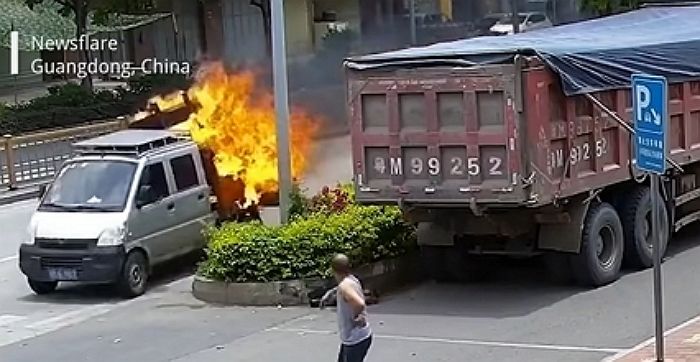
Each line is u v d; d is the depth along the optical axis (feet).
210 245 55.01
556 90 48.91
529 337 44.19
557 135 48.85
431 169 49.21
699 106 59.47
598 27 64.28
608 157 52.44
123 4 137.49
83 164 61.16
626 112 53.47
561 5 131.85
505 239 52.75
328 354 43.80
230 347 46.06
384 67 49.60
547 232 51.49
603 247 53.01
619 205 54.85
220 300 53.78
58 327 52.85
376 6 142.00
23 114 120.88
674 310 46.85
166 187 61.26
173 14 143.84
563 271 52.47
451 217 51.98
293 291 52.19
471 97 47.98
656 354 38.50
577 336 43.88
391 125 49.80
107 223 58.08
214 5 142.20
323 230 52.90
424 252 54.54
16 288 62.08
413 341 44.75
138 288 58.85
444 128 48.75
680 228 62.28
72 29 139.54
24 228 80.23
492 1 139.23
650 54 54.90
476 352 42.52
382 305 51.42
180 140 64.23
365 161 50.65
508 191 47.62
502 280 55.16
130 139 62.28
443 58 48.39
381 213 54.90
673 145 57.62
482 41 54.90
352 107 50.62
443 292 53.36
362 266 53.31
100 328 51.83
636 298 49.52
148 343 48.11
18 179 97.30
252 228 54.54
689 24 65.82
